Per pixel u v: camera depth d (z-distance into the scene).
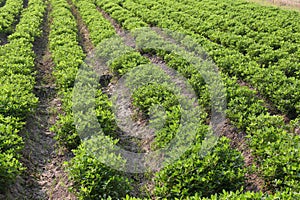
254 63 13.99
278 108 11.29
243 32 18.67
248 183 8.23
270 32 18.69
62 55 15.88
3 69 13.41
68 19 22.05
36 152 9.96
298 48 15.59
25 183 8.53
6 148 8.62
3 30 20.03
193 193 7.55
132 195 8.32
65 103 11.71
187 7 24.73
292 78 12.16
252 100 11.02
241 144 9.70
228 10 24.25
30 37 18.94
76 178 8.04
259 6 24.48
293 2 30.00
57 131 10.36
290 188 7.16
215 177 7.63
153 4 26.48
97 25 20.62
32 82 13.19
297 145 8.31
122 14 22.80
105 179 7.97
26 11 25.41
